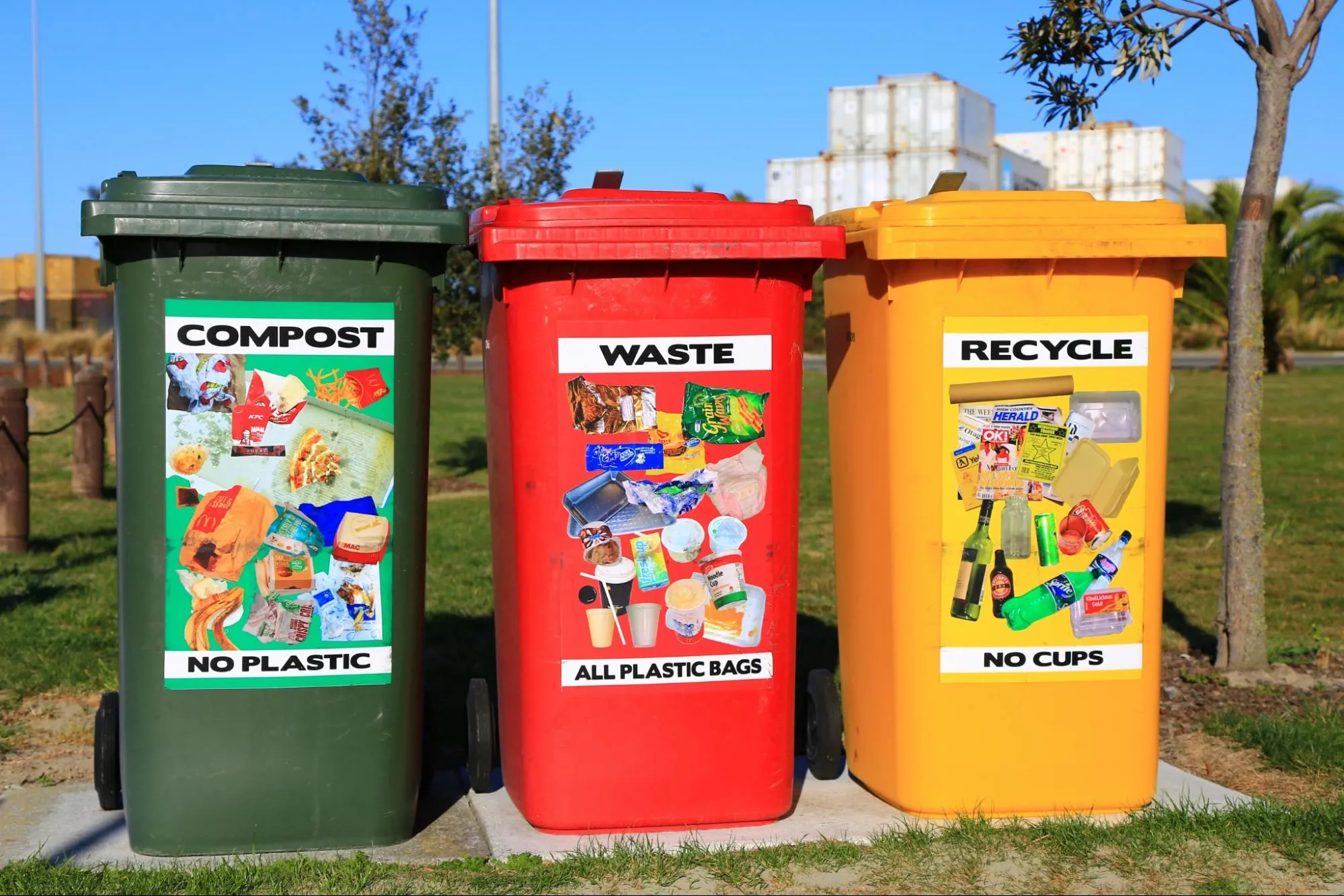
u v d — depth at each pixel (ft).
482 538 37.19
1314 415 75.05
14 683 21.95
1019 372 15.51
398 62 47.60
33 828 15.57
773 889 13.76
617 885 13.78
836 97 103.30
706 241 14.78
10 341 133.90
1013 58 24.18
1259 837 14.79
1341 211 111.14
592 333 14.96
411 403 14.76
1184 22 22.98
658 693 15.31
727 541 15.31
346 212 14.21
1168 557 35.27
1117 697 15.88
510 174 49.44
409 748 15.11
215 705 14.51
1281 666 22.71
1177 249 15.26
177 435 14.29
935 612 15.62
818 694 17.34
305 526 14.55
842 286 16.98
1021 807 15.84
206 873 13.58
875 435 16.05
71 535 37.42
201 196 14.12
